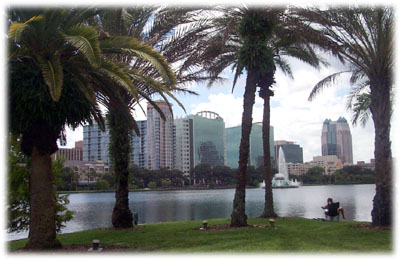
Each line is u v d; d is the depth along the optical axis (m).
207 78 19.27
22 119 10.38
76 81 10.74
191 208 39.75
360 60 15.77
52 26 10.52
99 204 52.94
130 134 16.81
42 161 11.32
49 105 10.27
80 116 11.03
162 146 165.75
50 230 11.30
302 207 35.81
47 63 9.80
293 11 14.71
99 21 15.87
